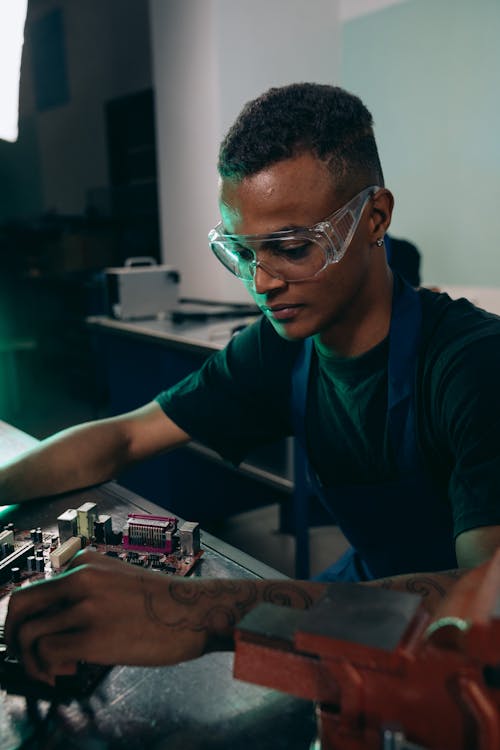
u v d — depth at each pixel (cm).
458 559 78
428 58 435
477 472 81
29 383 640
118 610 61
